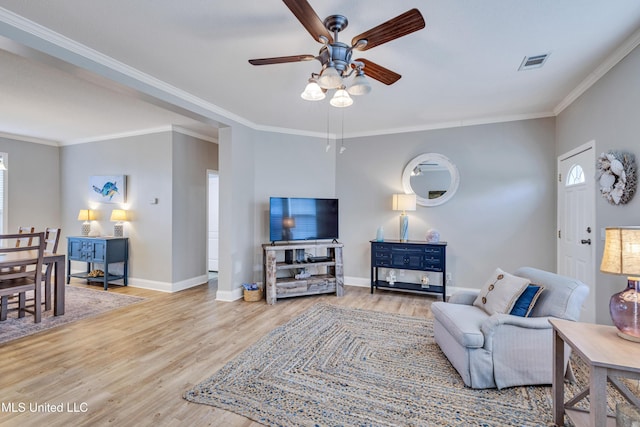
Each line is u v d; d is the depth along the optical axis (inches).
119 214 200.8
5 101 149.9
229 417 74.7
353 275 207.3
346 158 209.5
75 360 102.5
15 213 218.7
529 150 167.2
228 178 171.8
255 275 190.7
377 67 89.4
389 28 69.7
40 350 109.7
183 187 200.7
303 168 203.5
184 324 135.6
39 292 136.1
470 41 97.0
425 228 189.2
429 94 139.8
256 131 190.9
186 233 202.7
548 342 87.7
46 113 167.8
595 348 61.0
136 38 95.7
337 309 156.9
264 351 109.3
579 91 131.9
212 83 128.5
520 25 89.0
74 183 231.1
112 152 214.1
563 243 152.2
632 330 64.1
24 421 72.7
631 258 66.8
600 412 55.8
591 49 101.8
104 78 107.7
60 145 236.8
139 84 118.9
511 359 87.0
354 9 81.2
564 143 150.0
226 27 90.0
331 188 210.8
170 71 117.4
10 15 83.4
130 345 114.1
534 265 166.4
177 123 187.8
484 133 176.2
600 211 115.3
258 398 82.2
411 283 189.2
